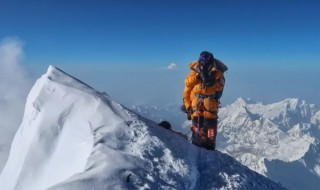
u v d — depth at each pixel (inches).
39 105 316.8
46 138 296.4
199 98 373.4
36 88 345.7
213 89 369.7
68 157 277.1
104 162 240.2
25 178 282.4
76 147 279.1
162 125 369.4
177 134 356.5
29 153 289.4
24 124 335.3
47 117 306.8
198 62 371.2
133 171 239.5
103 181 217.5
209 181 277.6
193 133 374.0
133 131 294.5
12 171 309.0
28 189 277.9
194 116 374.3
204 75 365.7
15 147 334.0
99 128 288.0
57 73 346.0
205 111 370.9
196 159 301.7
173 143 305.0
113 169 232.7
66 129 299.9
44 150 290.8
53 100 317.4
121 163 244.2
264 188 300.7
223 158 324.2
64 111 309.1
